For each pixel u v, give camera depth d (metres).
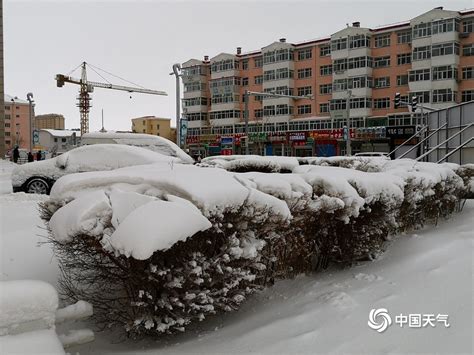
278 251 5.15
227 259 4.02
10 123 98.88
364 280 5.15
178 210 3.68
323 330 3.75
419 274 5.00
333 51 58.09
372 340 3.48
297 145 60.38
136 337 4.20
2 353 2.88
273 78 64.12
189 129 73.44
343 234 5.75
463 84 50.31
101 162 11.27
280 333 3.84
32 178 12.51
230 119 68.69
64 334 3.68
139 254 3.37
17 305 3.10
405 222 7.38
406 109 52.44
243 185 4.69
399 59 54.38
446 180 8.88
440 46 50.41
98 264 4.00
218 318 4.63
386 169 10.31
